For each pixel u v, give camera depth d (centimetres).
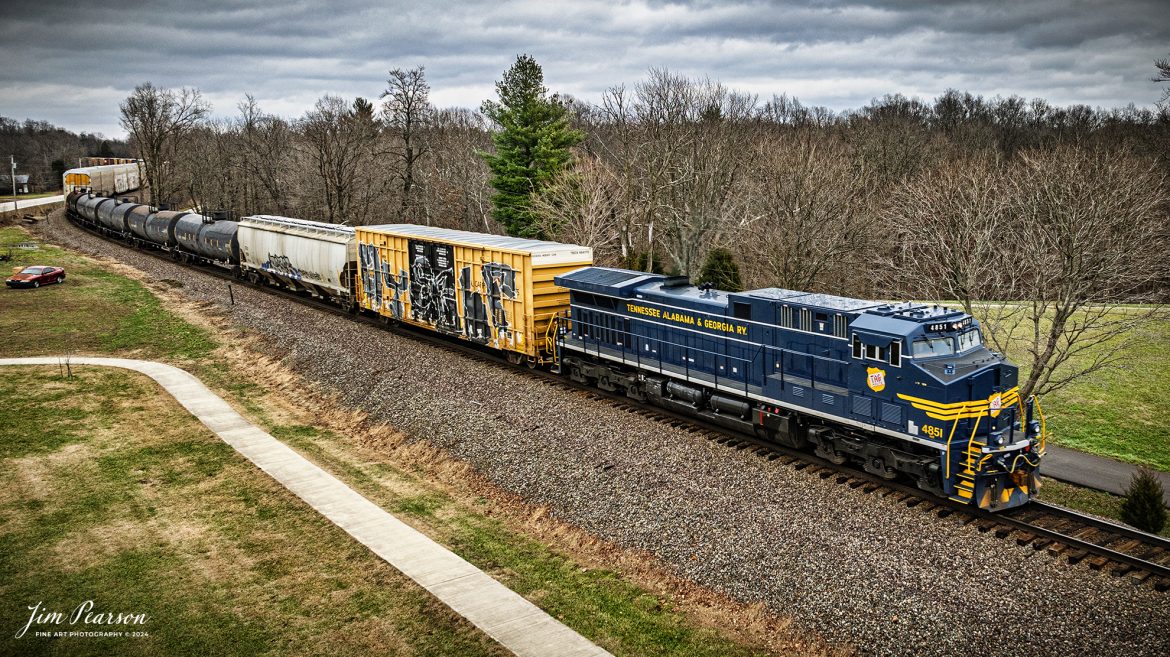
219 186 8350
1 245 5662
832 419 1767
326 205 6806
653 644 1296
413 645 1302
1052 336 2017
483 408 2323
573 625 1355
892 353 1620
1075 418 2445
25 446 2208
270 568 1554
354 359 2900
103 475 2020
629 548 1603
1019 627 1217
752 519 1595
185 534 1700
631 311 2292
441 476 2045
